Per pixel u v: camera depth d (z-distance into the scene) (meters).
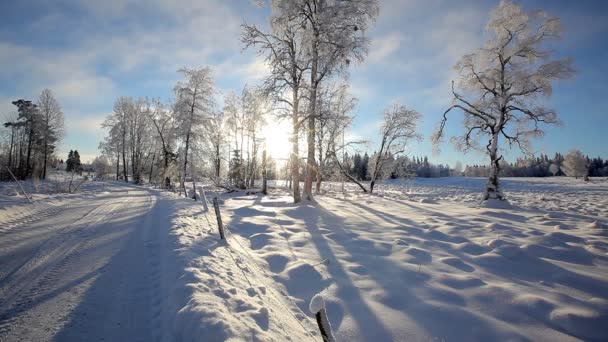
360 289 4.82
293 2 13.16
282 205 14.11
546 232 8.18
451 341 3.50
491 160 15.77
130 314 3.48
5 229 8.15
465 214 12.08
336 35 13.17
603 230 8.12
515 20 14.52
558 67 13.89
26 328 3.11
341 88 16.08
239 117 32.44
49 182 32.59
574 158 70.19
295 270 5.48
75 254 5.81
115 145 50.59
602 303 4.14
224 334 2.74
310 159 15.12
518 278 5.16
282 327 3.37
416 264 5.87
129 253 5.92
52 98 43.16
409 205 15.98
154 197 19.80
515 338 3.51
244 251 6.48
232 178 35.62
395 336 3.59
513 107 15.16
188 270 4.35
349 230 8.95
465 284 4.85
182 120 29.08
